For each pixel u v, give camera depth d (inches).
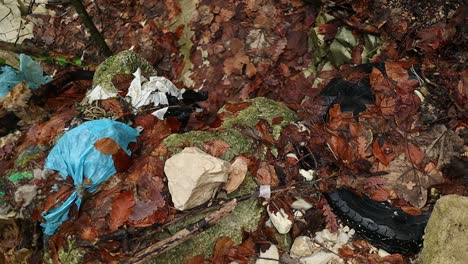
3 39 206.8
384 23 156.3
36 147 133.8
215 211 109.8
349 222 114.8
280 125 129.7
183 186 107.8
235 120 132.0
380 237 111.5
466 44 145.0
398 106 129.3
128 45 202.5
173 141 121.4
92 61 202.5
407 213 113.4
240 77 173.9
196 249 112.3
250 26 180.4
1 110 153.0
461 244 94.4
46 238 117.3
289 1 180.7
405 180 118.9
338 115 129.3
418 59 148.5
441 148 123.0
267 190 114.6
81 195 112.8
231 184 115.0
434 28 149.3
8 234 123.1
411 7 155.4
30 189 117.4
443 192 119.2
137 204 111.5
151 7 205.3
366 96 132.6
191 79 181.3
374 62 143.6
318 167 122.0
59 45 208.5
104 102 140.3
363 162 121.6
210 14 187.5
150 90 143.3
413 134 125.6
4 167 133.6
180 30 192.7
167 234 111.2
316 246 114.6
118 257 108.0
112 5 214.4
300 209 117.0
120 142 119.4
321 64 168.1
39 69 171.9
